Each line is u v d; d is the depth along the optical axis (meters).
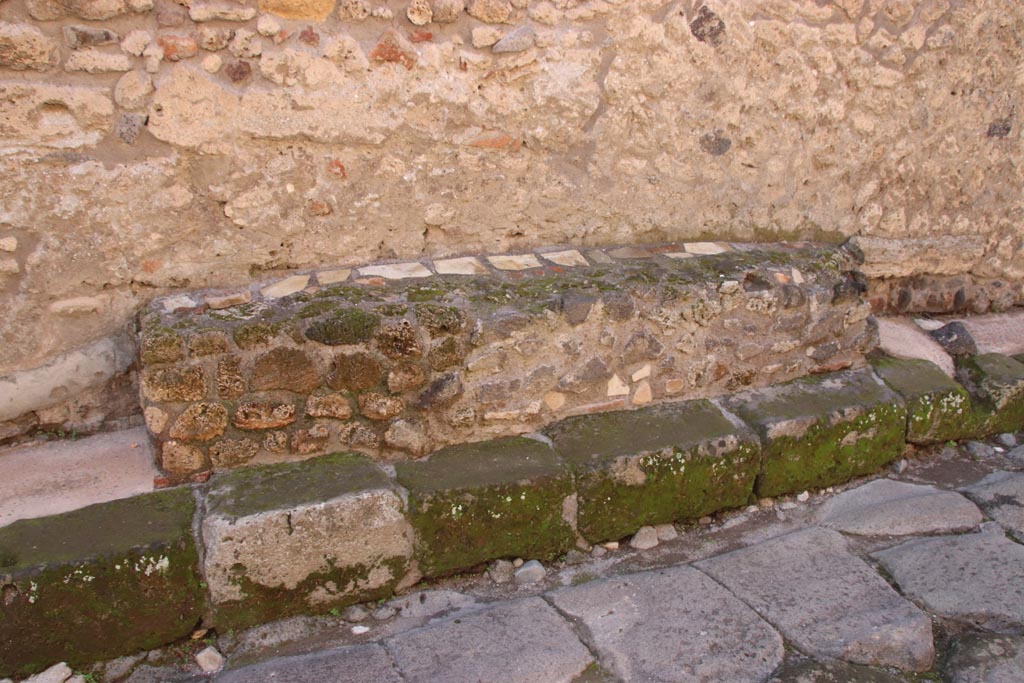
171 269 2.40
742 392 3.01
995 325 3.96
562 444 2.60
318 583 2.20
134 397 2.48
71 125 2.19
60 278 2.28
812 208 3.42
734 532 2.76
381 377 2.38
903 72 3.37
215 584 2.08
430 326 2.40
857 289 3.17
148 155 2.29
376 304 2.38
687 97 3.00
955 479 3.16
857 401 3.05
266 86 2.37
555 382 2.65
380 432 2.43
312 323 2.27
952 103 3.55
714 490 2.74
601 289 2.67
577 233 2.99
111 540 1.99
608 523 2.59
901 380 3.26
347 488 2.22
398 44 2.50
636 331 2.74
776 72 3.13
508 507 2.39
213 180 2.38
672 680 2.06
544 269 2.78
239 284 2.49
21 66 2.10
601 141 2.91
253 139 2.39
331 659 2.05
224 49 2.30
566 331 2.62
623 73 2.86
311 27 2.38
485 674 2.02
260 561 2.11
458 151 2.68
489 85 2.66
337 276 2.55
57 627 1.94
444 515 2.31
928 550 2.65
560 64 2.75
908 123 3.47
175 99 2.27
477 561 2.41
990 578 2.53
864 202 3.52
